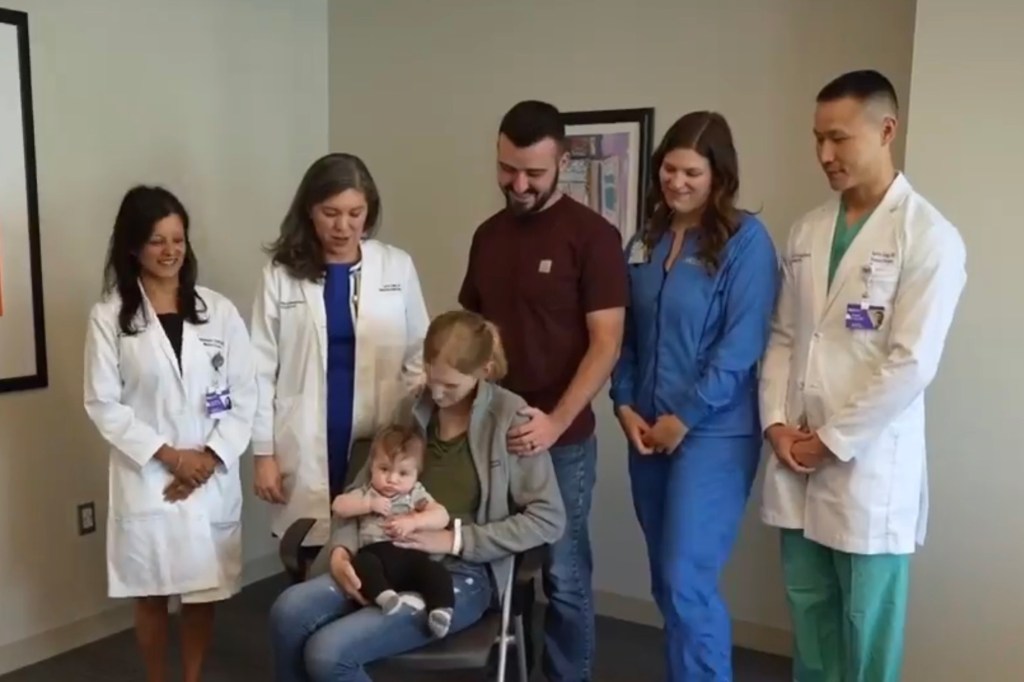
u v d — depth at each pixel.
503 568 2.28
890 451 2.25
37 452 3.16
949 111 2.62
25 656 3.15
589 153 3.49
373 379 2.65
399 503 2.27
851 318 2.26
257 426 2.68
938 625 2.74
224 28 3.66
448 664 2.14
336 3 4.05
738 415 2.44
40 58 3.06
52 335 3.17
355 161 2.58
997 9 2.53
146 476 2.61
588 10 3.46
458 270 3.87
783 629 3.29
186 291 2.70
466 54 3.75
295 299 2.63
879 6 2.95
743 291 2.35
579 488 2.55
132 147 3.37
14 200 3.02
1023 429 2.59
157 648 2.76
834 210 2.38
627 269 2.54
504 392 2.35
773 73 3.15
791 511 2.41
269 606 3.63
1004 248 2.57
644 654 3.29
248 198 3.82
